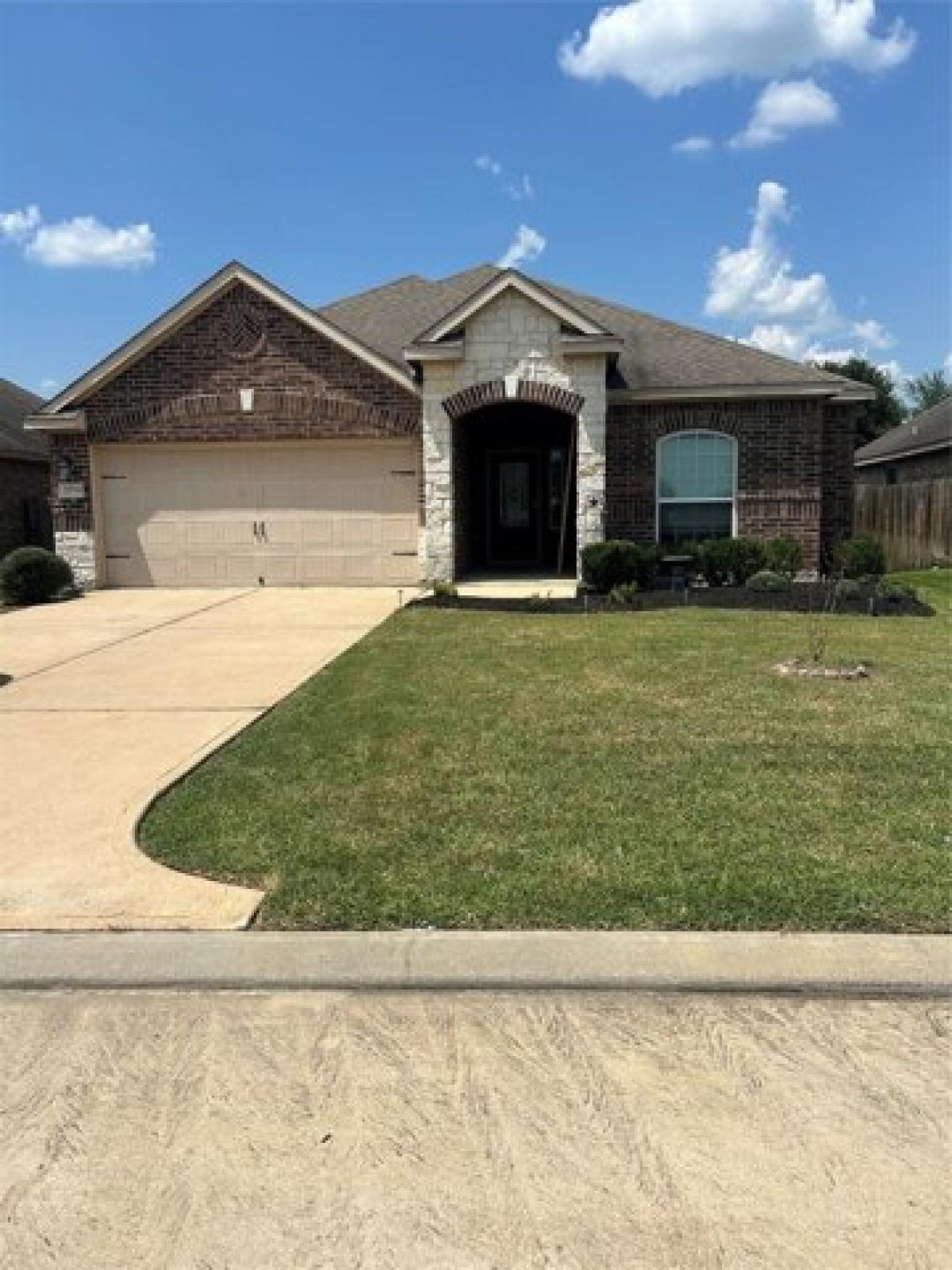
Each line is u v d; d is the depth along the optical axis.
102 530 17.22
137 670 9.56
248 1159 2.74
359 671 9.22
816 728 6.82
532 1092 3.01
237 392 16.56
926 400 65.25
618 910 4.07
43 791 5.79
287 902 4.22
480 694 8.08
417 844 4.80
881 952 3.73
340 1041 3.31
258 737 6.86
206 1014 3.50
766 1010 3.46
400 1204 2.56
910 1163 2.69
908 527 24.83
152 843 4.93
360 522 16.80
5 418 22.75
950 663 9.26
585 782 5.70
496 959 3.74
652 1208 2.54
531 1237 2.45
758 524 16.44
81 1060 3.23
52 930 4.06
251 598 15.43
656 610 13.45
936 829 4.88
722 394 16.03
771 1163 2.70
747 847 4.68
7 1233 2.49
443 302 19.48
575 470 18.30
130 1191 2.63
